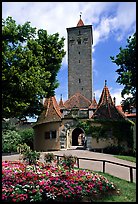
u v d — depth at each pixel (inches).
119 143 1299.2
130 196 434.0
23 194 388.8
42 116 1537.9
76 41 2491.4
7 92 900.6
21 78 904.9
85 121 1374.3
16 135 1402.6
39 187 422.0
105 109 1375.5
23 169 555.2
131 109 1224.8
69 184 444.8
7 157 1002.1
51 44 1291.8
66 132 1407.5
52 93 1307.8
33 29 1080.2
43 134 1499.8
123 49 1198.3
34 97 1061.8
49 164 646.5
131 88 1142.3
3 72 885.8
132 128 1366.9
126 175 653.9
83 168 724.7
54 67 1285.7
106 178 556.7
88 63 2444.6
